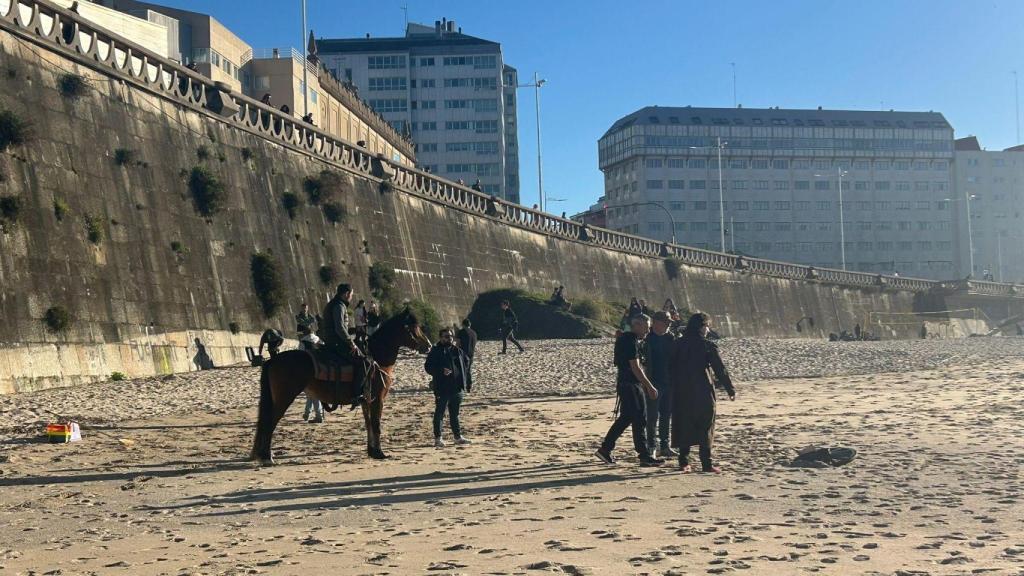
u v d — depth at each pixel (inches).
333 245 1958.7
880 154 7445.9
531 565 310.8
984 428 735.7
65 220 1242.0
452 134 6427.2
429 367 713.6
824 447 604.4
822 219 7377.0
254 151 1760.6
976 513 401.4
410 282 2237.9
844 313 4589.1
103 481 554.3
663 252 3663.9
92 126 1347.2
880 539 348.2
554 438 753.0
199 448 713.6
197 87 1667.1
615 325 2659.9
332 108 3705.7
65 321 1186.6
